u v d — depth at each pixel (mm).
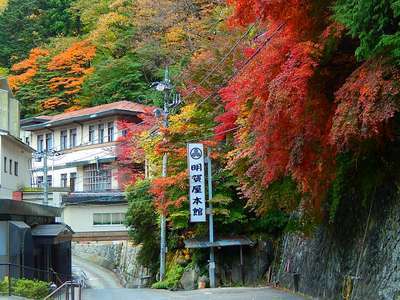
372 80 9805
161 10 43250
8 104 36562
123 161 43438
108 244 48000
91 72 55438
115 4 53094
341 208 16203
